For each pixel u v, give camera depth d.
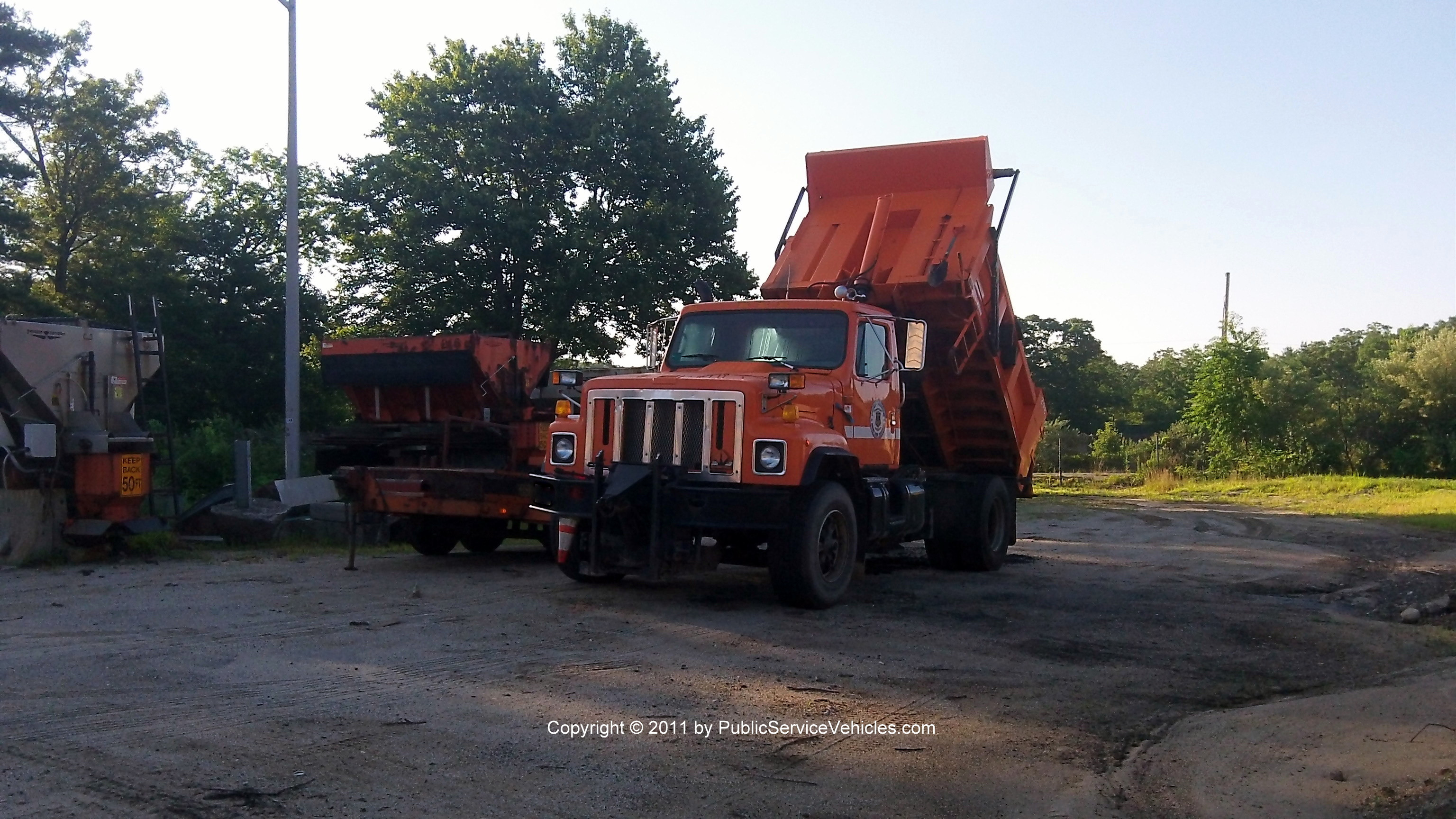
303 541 14.55
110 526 12.55
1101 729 6.44
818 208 13.33
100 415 13.38
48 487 12.48
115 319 30.03
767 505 9.34
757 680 7.25
